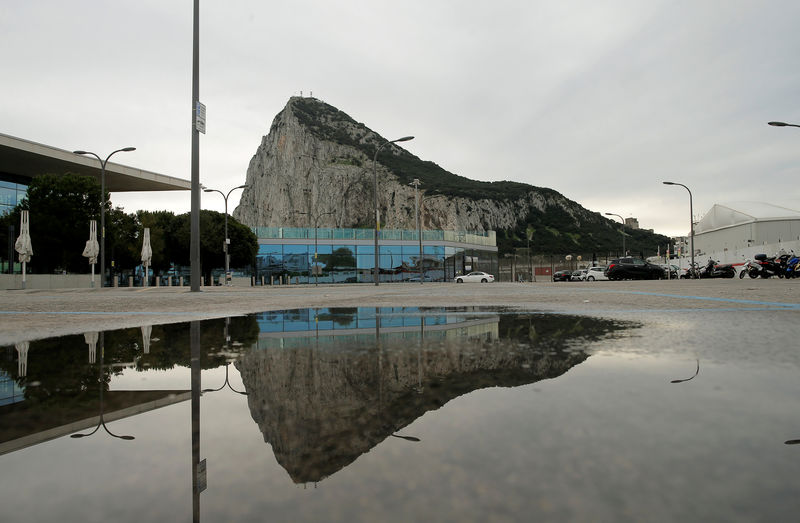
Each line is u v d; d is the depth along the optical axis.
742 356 2.15
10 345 2.93
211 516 0.67
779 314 4.81
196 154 15.14
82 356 2.42
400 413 1.24
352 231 52.81
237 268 52.91
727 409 1.25
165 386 1.65
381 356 2.22
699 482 0.78
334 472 0.84
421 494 0.73
